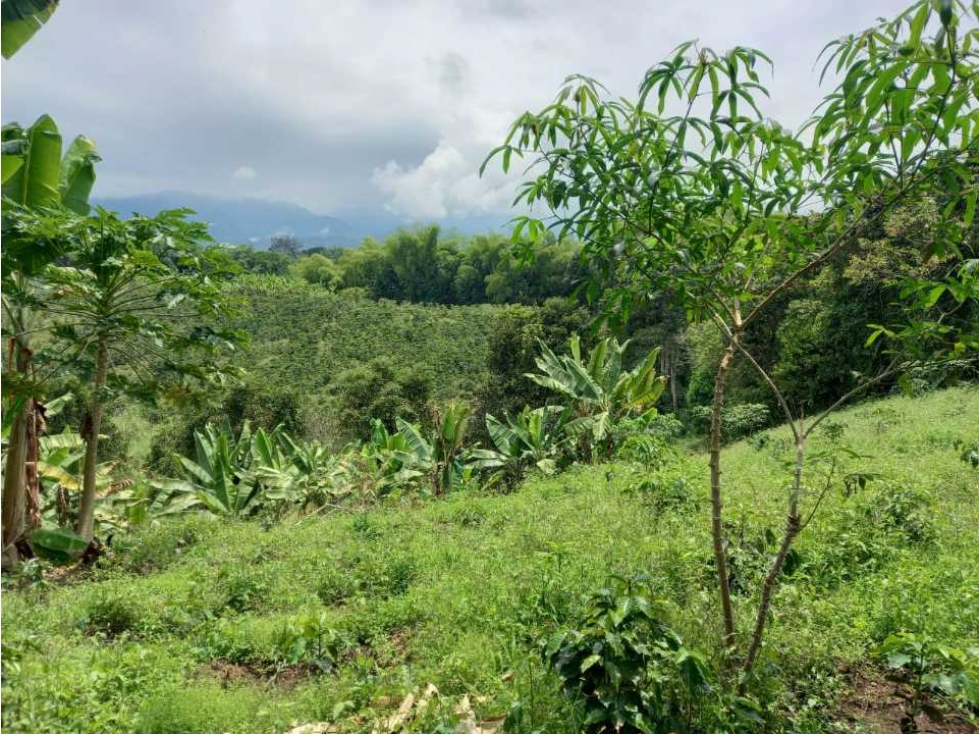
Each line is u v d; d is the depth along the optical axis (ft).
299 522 34.63
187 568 24.76
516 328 87.56
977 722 9.73
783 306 77.15
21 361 25.07
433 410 45.14
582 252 10.16
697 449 74.38
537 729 9.80
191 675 14.61
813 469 24.49
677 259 9.89
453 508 31.19
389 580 20.43
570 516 24.89
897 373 10.34
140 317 25.36
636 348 107.65
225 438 42.80
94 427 27.78
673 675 10.05
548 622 14.15
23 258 21.81
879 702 11.14
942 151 8.27
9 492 25.02
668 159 8.52
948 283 8.81
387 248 266.16
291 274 295.07
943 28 6.37
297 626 15.31
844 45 7.73
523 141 9.60
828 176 8.56
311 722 12.07
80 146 27.20
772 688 10.80
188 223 24.48
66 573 26.84
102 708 11.73
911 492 19.62
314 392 131.34
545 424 46.93
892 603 13.25
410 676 12.96
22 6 13.30
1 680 11.84
